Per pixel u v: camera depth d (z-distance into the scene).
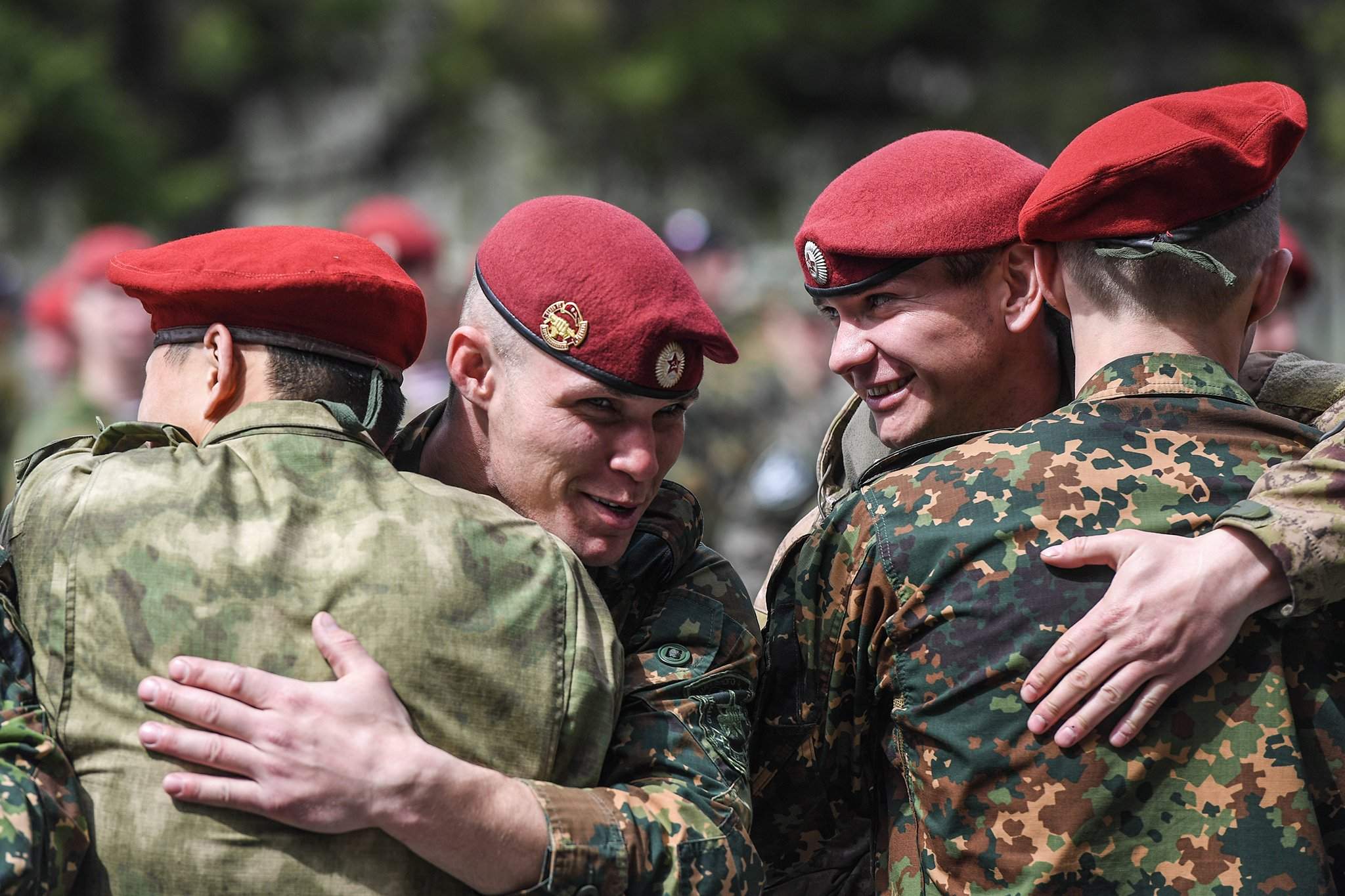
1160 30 42.72
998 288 7.09
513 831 5.57
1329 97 40.69
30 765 5.38
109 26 42.47
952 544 6.28
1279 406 7.27
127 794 5.45
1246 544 5.91
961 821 6.23
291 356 6.21
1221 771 5.95
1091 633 5.91
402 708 5.58
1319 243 39.81
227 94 43.91
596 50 41.69
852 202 7.11
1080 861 6.00
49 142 38.88
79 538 5.69
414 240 16.80
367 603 5.64
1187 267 6.34
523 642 5.84
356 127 43.62
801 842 7.45
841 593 6.71
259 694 5.43
